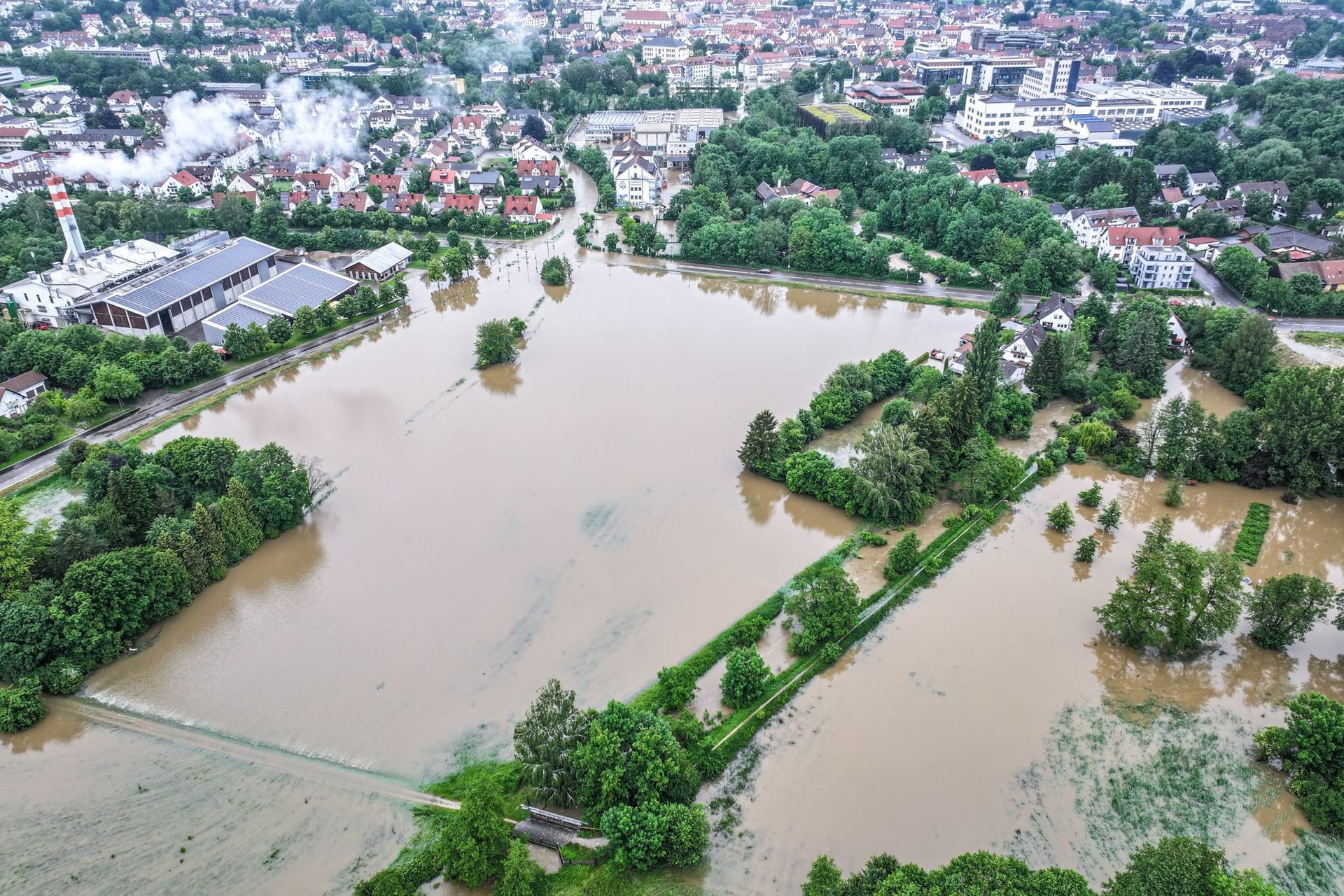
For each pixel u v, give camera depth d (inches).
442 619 4323.3
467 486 5398.6
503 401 6451.8
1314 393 5280.5
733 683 3774.6
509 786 3398.1
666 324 7849.4
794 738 3666.3
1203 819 3331.7
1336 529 5059.1
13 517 4392.2
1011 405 6072.8
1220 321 6879.9
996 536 5009.8
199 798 3403.1
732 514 5147.6
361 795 3405.5
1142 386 6456.7
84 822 3314.5
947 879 2758.4
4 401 6048.2
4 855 3193.9
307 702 3848.4
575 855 3112.7
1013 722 3752.5
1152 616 4040.4
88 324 7116.1
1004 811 3353.8
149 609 4276.6
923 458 5152.6
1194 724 3762.3
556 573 4635.8
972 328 7657.5
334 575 4648.1
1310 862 3154.5
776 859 3144.7
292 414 6279.5
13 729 3695.9
